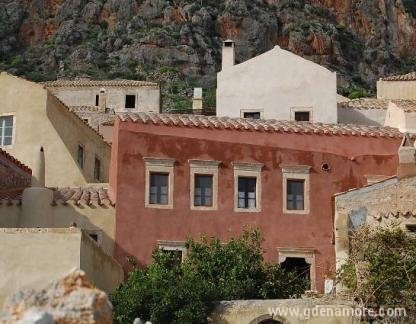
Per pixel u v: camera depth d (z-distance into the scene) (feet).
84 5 550.77
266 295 121.08
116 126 148.36
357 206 123.85
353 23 593.42
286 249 143.33
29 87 166.81
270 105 190.19
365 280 105.29
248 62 193.36
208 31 538.06
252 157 147.13
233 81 192.44
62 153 164.25
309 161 148.77
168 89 469.98
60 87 320.70
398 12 608.60
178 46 513.86
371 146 151.84
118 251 138.00
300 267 143.64
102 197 142.72
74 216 137.80
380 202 123.44
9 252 103.65
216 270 121.60
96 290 49.14
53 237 104.37
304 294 119.75
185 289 107.45
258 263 124.26
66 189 147.64
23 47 544.21
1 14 551.18
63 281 49.34
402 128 175.11
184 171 144.15
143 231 139.85
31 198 135.64
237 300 110.52
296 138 149.69
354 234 112.68
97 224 138.51
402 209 122.21
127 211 140.15
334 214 134.00
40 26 549.13
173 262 126.72
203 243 132.67
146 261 138.62
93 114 294.25
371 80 559.79
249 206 144.87
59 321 47.55
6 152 153.38
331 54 556.51
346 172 149.59
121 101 317.01
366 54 573.33
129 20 538.47
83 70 497.87
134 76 490.90
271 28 556.10
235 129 148.15
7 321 46.70
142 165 143.13
